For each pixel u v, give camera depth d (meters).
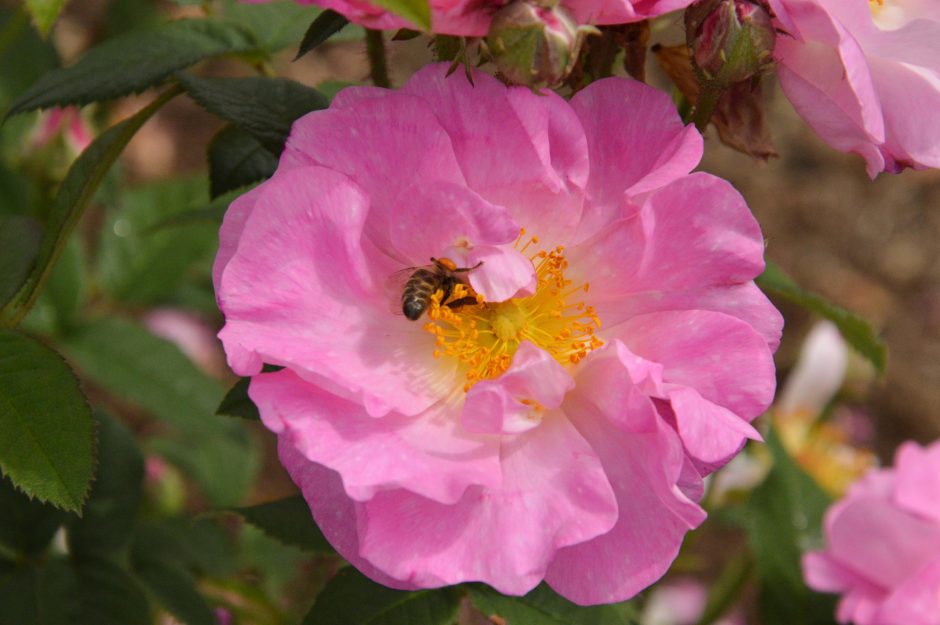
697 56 0.32
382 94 0.31
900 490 0.40
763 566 0.43
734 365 0.32
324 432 0.31
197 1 0.37
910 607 0.40
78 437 0.32
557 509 0.31
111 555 0.38
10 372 0.32
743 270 0.32
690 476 0.32
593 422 0.33
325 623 0.35
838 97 0.32
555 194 0.32
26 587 0.37
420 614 0.35
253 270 0.31
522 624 0.34
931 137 0.33
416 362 0.33
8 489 0.38
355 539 0.31
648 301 0.33
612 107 0.32
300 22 0.38
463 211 0.32
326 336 0.32
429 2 0.30
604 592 0.32
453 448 0.32
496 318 0.34
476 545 0.31
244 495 0.52
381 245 0.33
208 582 0.45
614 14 0.31
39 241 0.35
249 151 0.37
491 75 0.31
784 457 0.44
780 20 0.32
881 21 0.35
